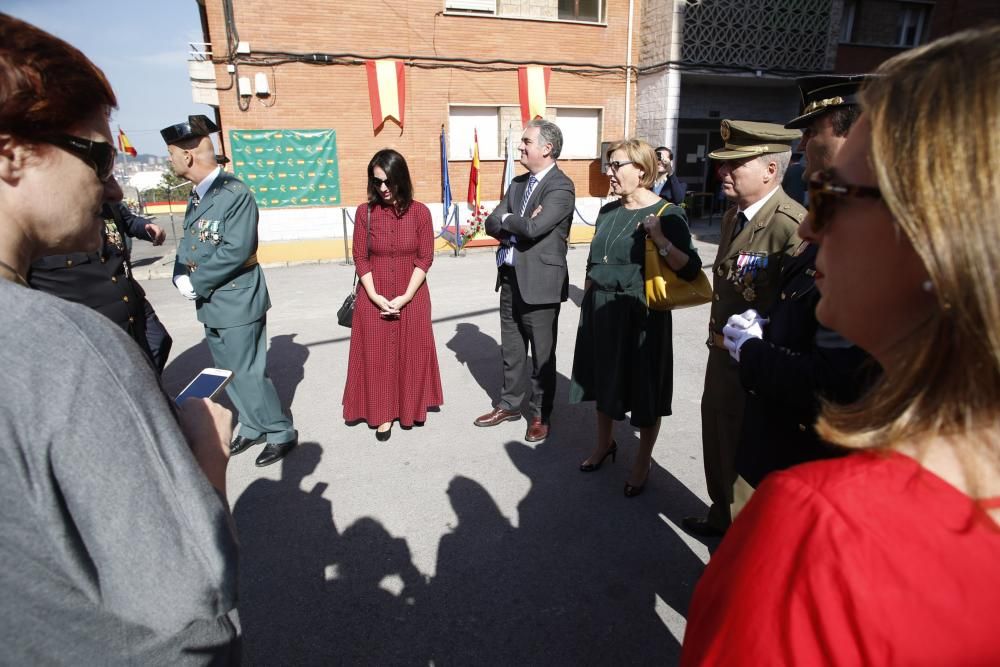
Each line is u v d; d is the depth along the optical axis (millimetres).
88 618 758
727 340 1812
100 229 955
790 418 1681
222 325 3314
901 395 583
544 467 3436
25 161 793
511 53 12086
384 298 3576
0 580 702
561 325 6348
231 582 811
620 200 3041
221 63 10539
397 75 11297
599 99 13000
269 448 3539
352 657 2135
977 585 511
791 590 563
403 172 3422
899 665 512
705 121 15016
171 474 771
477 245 11773
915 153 520
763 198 2162
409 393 3777
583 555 2662
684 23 12117
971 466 528
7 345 680
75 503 703
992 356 497
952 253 497
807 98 1921
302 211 11570
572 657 2127
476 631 2248
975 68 515
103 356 737
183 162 3189
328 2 10781
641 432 3037
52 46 807
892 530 529
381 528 2877
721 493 2611
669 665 2096
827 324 697
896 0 13773
